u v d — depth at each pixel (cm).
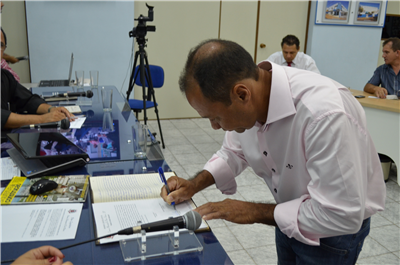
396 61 364
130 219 88
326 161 77
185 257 77
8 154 133
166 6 465
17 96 221
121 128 181
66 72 430
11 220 87
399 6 564
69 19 416
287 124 88
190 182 106
